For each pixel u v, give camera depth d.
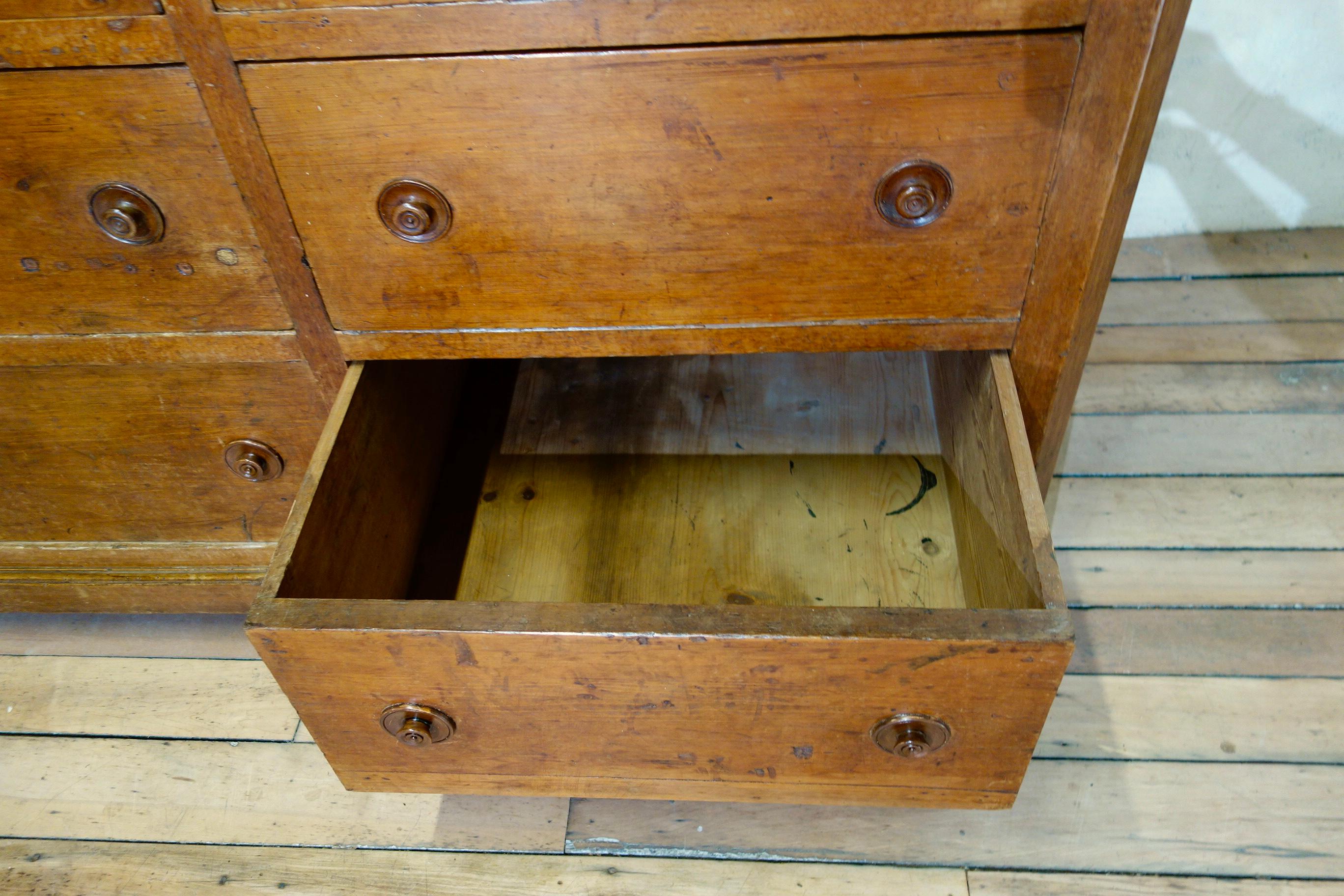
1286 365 1.34
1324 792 0.92
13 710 1.06
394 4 0.61
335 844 0.94
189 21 0.63
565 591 0.98
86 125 0.69
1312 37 1.32
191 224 0.75
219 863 0.93
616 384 1.19
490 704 0.72
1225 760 0.95
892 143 0.66
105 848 0.94
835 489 1.06
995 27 0.60
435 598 0.98
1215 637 1.05
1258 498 1.18
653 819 0.94
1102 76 0.62
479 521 1.04
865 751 0.73
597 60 0.63
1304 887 0.87
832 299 0.76
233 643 1.11
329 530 0.78
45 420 0.91
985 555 0.86
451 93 0.65
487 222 0.73
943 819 0.92
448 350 0.82
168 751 1.02
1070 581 1.11
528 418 1.15
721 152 0.67
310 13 0.62
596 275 0.76
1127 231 1.56
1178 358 1.36
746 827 0.93
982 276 0.74
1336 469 1.21
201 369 0.86
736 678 0.66
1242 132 1.43
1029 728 0.69
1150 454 1.24
